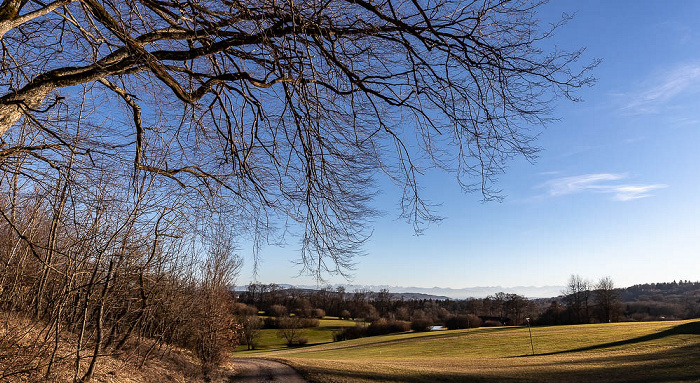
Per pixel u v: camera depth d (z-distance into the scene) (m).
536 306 91.12
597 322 79.12
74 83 4.62
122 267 8.02
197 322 16.64
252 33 4.79
